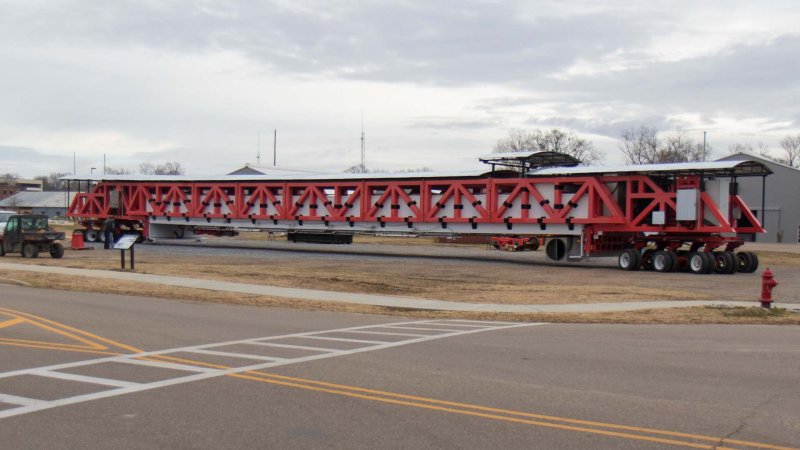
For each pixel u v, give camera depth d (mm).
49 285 23641
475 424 7277
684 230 32781
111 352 11477
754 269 33031
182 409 7844
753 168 32625
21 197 125938
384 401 8250
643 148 96812
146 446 6527
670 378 9742
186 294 21469
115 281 24734
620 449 6457
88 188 60000
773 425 7301
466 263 37312
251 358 11047
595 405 8125
